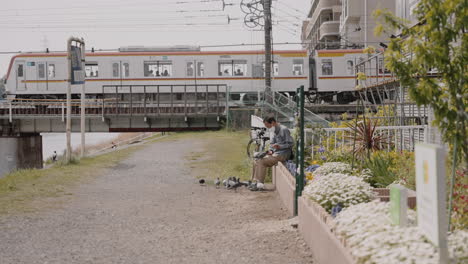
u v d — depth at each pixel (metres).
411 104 12.53
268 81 25.78
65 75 32.09
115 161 19.36
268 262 5.21
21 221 7.62
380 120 13.34
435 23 4.08
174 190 11.37
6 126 30.83
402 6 14.34
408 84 4.46
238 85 31.75
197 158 20.61
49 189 11.11
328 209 5.62
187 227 7.19
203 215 8.19
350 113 30.39
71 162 17.47
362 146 10.12
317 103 32.59
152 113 28.83
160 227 7.21
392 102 14.08
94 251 5.82
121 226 7.31
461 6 4.04
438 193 2.65
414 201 5.66
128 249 5.91
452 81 4.26
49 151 48.41
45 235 6.70
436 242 2.68
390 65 4.50
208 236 6.54
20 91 32.28
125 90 31.88
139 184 12.54
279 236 6.30
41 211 8.50
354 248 3.64
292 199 7.72
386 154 9.20
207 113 29.14
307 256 5.35
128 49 32.03
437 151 2.65
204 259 5.41
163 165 17.83
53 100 30.80
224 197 10.08
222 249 5.82
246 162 15.20
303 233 6.11
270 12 25.58
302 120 7.43
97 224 7.46
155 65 31.81
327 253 4.53
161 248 5.94
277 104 25.77
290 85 31.69
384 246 3.30
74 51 18.28
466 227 4.12
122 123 29.61
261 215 8.01
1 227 7.18
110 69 31.77
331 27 57.06
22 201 9.48
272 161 10.69
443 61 4.13
